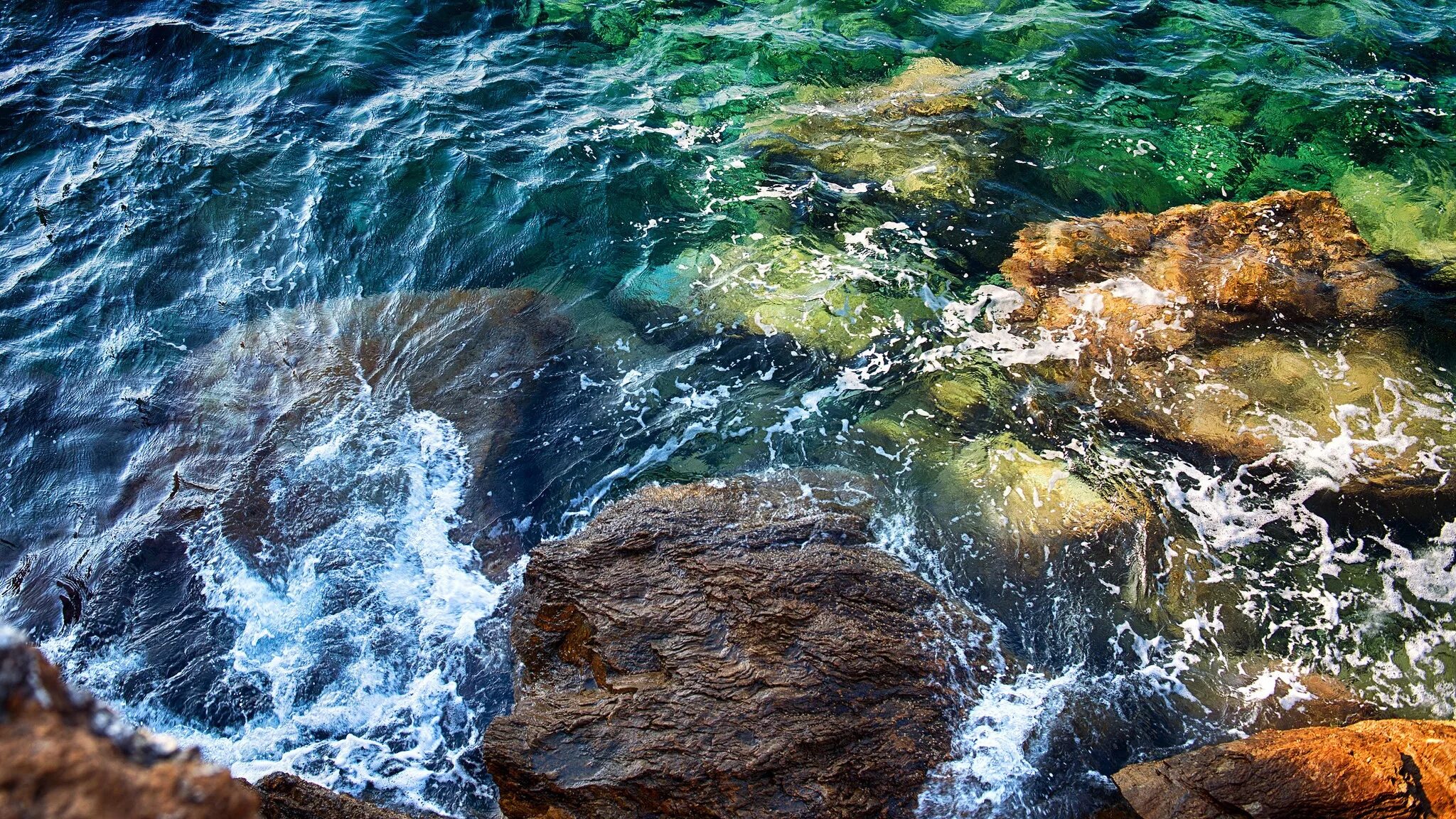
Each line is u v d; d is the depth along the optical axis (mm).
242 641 5535
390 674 5402
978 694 5117
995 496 6230
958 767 4734
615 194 8656
